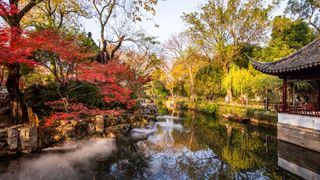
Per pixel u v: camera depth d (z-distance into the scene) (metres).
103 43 17.64
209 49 30.11
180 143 12.37
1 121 9.50
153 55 22.47
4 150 8.15
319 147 9.28
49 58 10.80
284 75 11.98
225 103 28.61
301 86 18.52
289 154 10.39
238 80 23.14
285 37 23.89
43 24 13.31
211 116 24.88
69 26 16.64
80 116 12.51
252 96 26.25
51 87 12.70
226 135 14.64
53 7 16.25
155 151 10.71
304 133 10.17
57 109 11.87
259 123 18.22
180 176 7.73
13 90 9.60
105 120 12.92
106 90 13.24
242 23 26.89
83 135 11.23
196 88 35.88
